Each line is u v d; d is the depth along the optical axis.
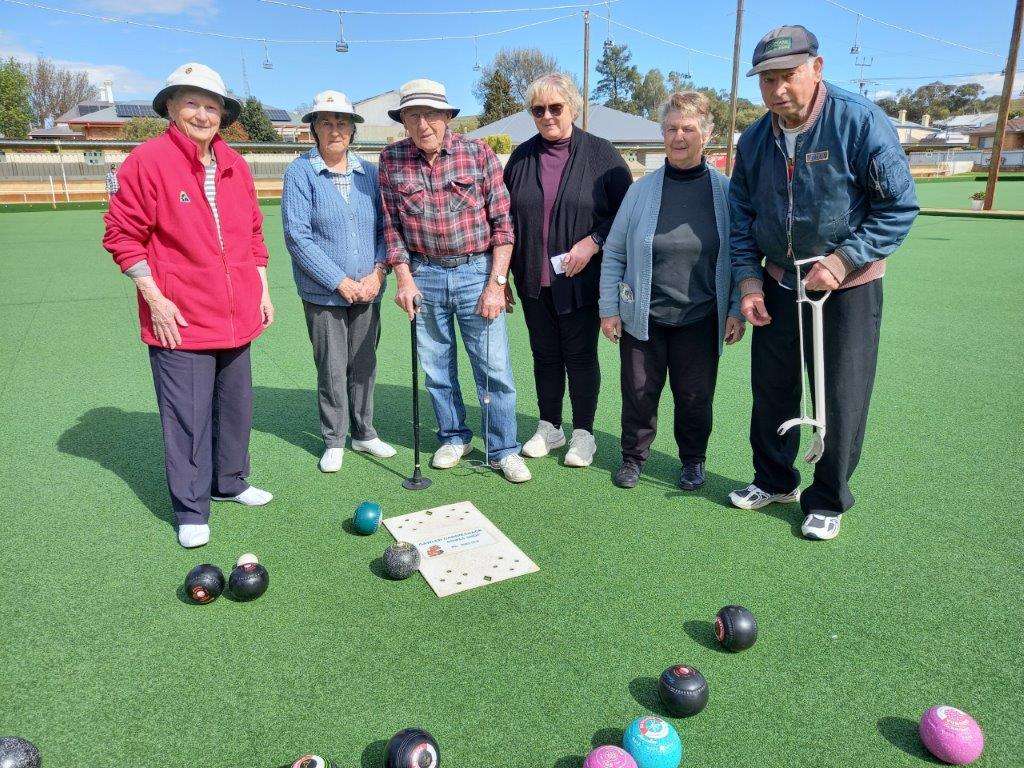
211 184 2.91
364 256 3.62
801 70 2.52
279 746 1.98
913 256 10.91
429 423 4.54
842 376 2.88
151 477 3.72
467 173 3.39
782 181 2.79
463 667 2.29
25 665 2.31
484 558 2.92
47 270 10.29
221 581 2.65
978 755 1.90
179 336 2.91
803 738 2.00
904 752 1.95
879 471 3.67
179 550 3.02
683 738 2.00
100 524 3.23
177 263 2.88
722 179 3.23
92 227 16.58
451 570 2.83
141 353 6.07
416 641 2.42
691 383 3.37
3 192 23.20
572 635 2.44
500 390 3.69
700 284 3.22
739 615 2.32
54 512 3.34
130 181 2.74
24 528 3.19
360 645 2.40
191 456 3.02
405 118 3.22
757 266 3.08
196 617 2.56
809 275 2.75
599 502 3.42
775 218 2.84
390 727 2.05
